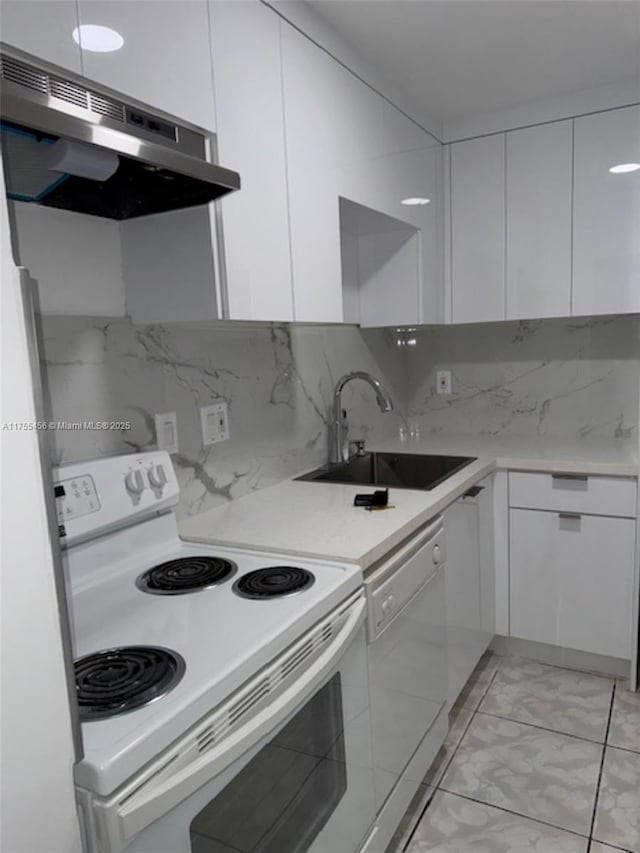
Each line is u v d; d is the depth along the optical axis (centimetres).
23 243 126
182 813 81
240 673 92
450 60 198
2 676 57
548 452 240
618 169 224
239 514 171
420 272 241
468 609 209
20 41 93
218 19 132
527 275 245
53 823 63
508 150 243
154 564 140
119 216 141
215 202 133
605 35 184
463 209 255
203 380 174
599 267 231
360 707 130
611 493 217
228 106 135
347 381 230
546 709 213
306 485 203
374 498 173
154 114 118
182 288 139
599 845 156
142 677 88
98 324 142
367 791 135
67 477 126
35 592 60
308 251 164
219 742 87
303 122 162
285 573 127
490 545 236
